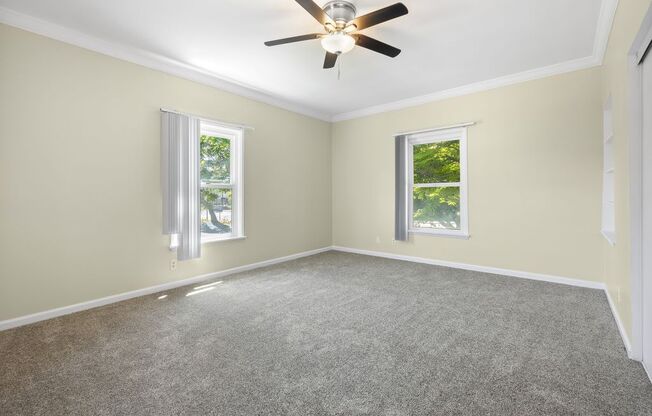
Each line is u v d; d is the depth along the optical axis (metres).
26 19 2.52
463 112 4.26
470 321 2.56
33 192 2.59
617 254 2.44
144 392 1.65
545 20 2.61
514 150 3.88
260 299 3.12
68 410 1.51
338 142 5.65
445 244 4.50
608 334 2.29
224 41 2.96
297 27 2.72
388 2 2.35
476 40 2.96
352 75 3.82
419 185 4.81
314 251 5.39
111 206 3.03
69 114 2.77
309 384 1.72
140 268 3.24
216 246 3.95
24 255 2.55
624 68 2.04
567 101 3.51
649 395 1.60
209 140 3.98
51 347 2.15
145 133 3.27
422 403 1.55
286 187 4.88
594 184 3.39
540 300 3.03
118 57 3.07
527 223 3.81
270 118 4.61
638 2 1.69
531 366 1.88
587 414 1.47
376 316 2.67
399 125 4.89
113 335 2.33
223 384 1.72
